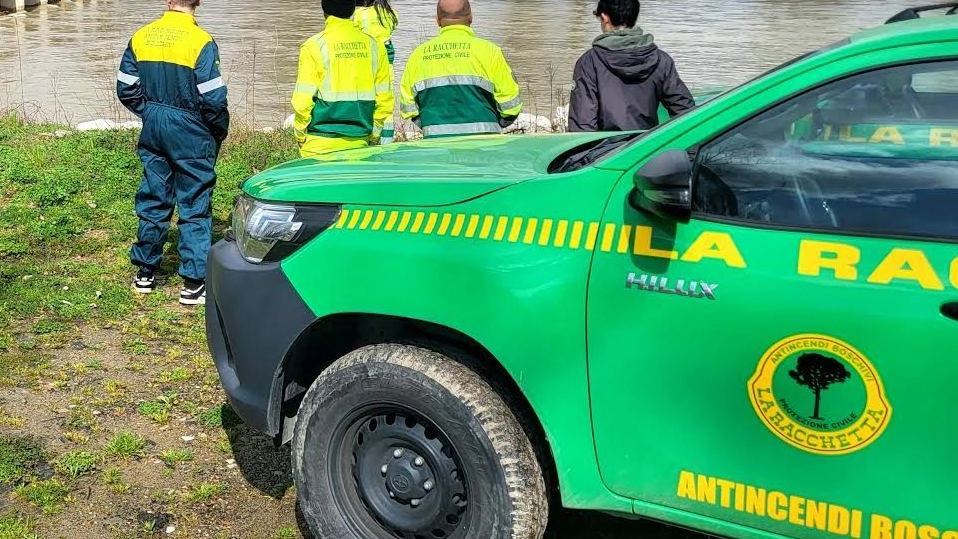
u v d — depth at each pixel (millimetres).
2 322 5359
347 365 3082
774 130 2617
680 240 2625
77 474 3889
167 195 5805
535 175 3016
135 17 25312
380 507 3127
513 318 2783
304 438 3209
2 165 8242
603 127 5625
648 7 30000
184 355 5082
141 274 5938
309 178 3344
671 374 2631
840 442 2459
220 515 3674
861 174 2516
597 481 2807
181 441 4203
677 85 5633
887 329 2367
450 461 2988
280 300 3178
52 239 6750
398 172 3242
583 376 2738
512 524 2879
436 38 5949
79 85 14484
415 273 2920
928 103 2494
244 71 16047
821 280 2453
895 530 2445
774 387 2508
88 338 5250
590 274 2709
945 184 2441
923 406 2354
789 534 2582
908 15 3287
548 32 23609
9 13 26188
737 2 32250
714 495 2652
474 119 5926
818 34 23297
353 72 5816
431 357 2963
